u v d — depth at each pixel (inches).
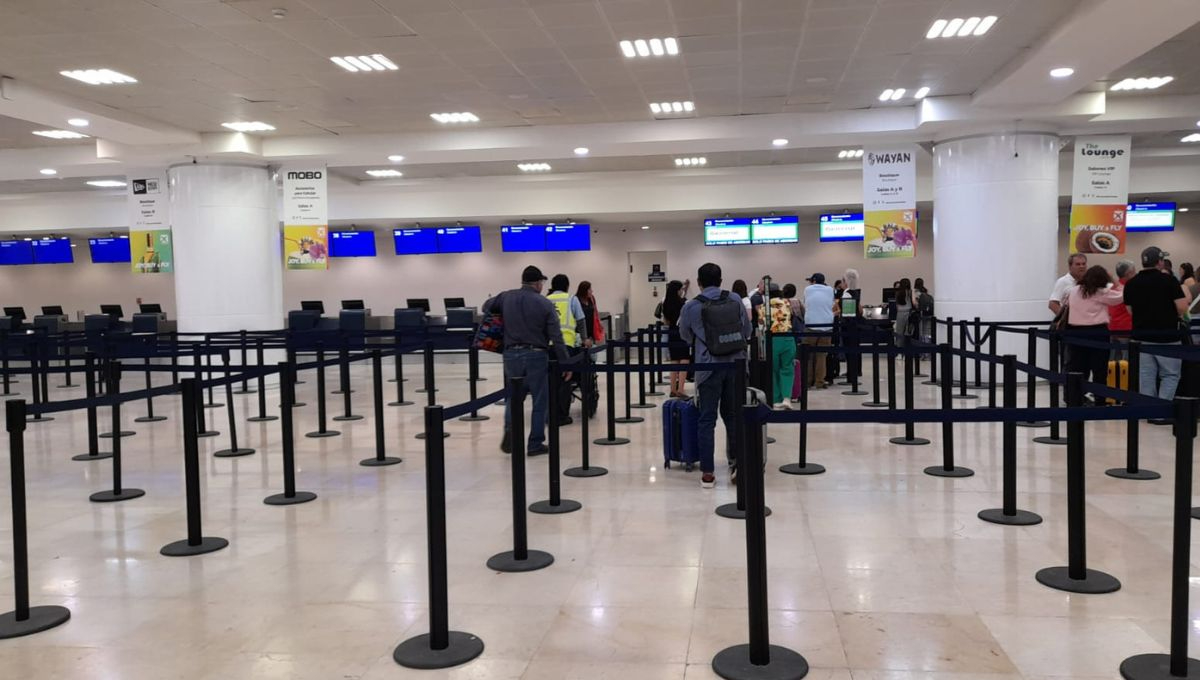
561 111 496.7
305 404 474.9
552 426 234.2
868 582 171.0
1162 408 127.8
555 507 233.9
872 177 545.0
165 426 405.7
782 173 740.0
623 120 526.9
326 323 748.0
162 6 302.2
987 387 483.5
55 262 898.7
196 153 547.8
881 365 659.4
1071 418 136.3
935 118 480.4
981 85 451.2
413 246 850.8
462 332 424.2
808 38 358.6
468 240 842.2
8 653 145.6
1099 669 130.9
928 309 674.2
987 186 498.6
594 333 406.3
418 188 791.1
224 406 472.4
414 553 197.8
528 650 142.3
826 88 451.5
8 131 522.3
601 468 283.9
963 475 262.2
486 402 174.9
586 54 376.2
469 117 508.4
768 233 802.8
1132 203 743.1
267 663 139.5
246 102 456.4
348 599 168.2
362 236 860.6
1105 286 366.0
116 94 432.8
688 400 287.4
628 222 868.0
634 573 179.8
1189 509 124.9
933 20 337.1
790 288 481.4
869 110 506.9
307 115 491.5
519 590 170.9
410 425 392.5
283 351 602.5
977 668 132.0
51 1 295.0
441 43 354.3
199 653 144.0
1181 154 671.1
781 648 139.7
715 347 247.8
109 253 887.1
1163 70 428.5
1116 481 252.7
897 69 415.2
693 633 147.8
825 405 432.5
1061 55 367.6
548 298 339.3
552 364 234.2
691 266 908.6
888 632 146.1
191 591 174.9
